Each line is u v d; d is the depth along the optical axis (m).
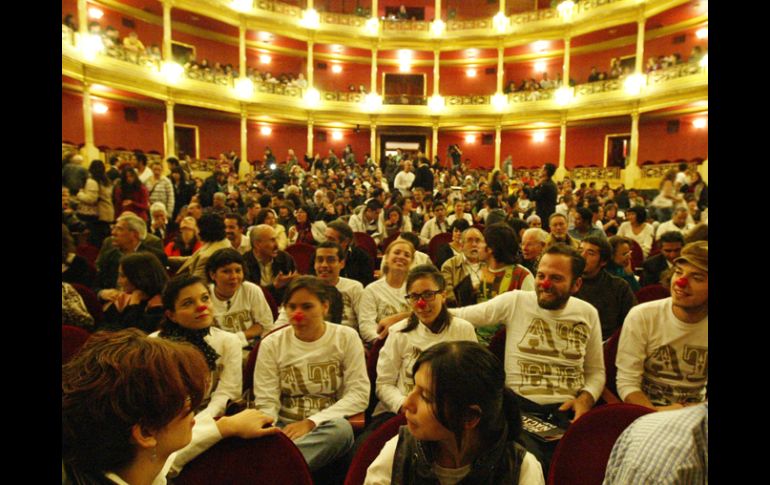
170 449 1.13
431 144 26.03
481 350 1.35
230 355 2.71
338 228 5.18
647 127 21.47
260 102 22.42
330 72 25.83
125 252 4.59
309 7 23.53
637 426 1.12
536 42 23.64
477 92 25.89
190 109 21.47
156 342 1.14
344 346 2.78
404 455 1.46
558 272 2.74
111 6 19.02
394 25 24.56
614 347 3.08
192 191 10.17
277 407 2.71
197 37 22.22
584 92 21.84
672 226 7.25
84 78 16.20
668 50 20.78
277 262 4.76
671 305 2.57
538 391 2.78
